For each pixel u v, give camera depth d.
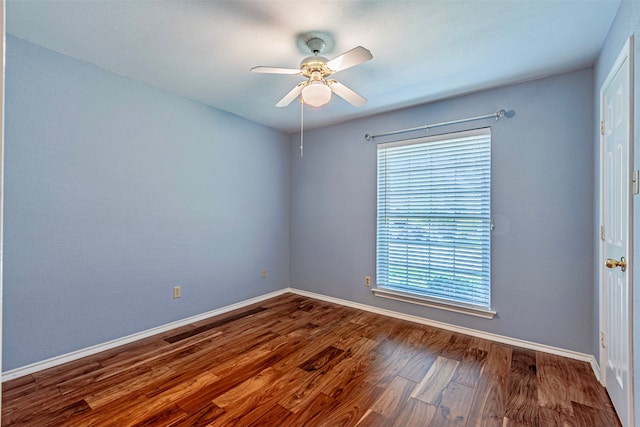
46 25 1.96
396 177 3.42
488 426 1.73
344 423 1.75
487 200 2.85
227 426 1.72
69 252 2.37
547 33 2.00
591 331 2.40
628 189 1.59
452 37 2.05
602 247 2.10
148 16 1.86
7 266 2.10
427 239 3.20
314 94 1.99
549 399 1.95
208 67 2.48
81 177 2.42
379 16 1.85
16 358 2.14
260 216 3.97
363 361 2.42
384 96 3.01
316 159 4.12
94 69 2.47
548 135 2.56
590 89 2.40
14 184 2.12
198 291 3.26
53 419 1.75
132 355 2.48
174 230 3.04
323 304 3.85
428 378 2.18
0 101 0.56
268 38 2.08
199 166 3.26
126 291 2.69
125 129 2.67
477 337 2.87
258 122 3.89
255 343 2.72
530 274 2.64
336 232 3.92
